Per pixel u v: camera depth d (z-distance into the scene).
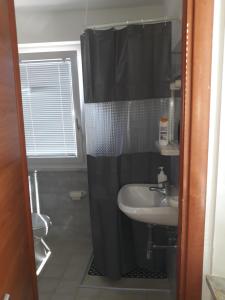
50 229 2.97
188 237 0.96
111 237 2.18
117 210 2.15
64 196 2.90
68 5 2.37
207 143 0.89
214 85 0.87
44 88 2.76
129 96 2.04
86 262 2.57
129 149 2.15
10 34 0.94
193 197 0.92
